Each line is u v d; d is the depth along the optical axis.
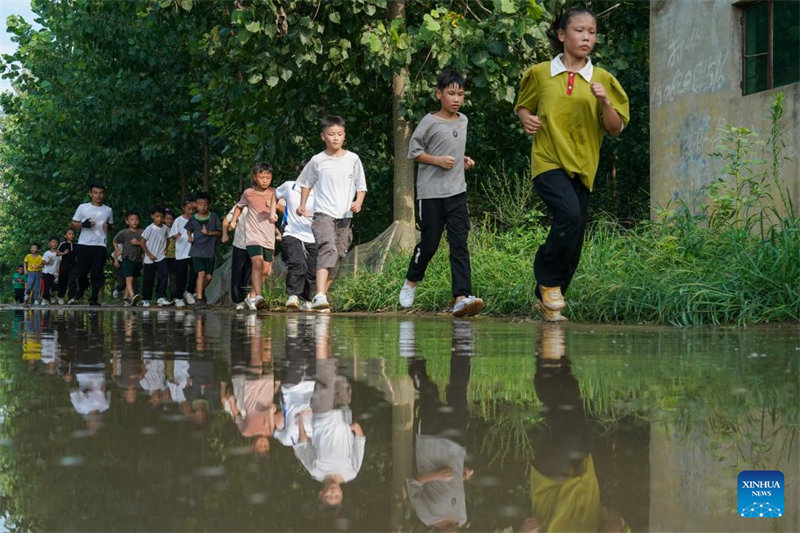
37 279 27.00
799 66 7.11
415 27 10.72
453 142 6.50
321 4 10.32
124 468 1.01
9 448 1.14
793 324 4.83
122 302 18.42
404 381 2.09
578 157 5.15
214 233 13.92
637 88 13.49
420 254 6.71
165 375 2.22
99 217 15.69
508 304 6.83
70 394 1.79
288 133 12.22
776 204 7.18
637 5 12.62
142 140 19.75
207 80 15.41
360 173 8.75
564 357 2.80
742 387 1.97
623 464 1.08
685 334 4.05
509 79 10.83
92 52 19.41
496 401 1.71
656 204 8.87
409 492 0.91
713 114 8.01
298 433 1.29
